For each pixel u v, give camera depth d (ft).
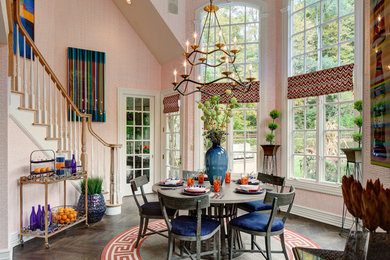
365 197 2.78
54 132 13.09
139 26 19.74
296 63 15.55
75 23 18.03
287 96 15.61
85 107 18.08
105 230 12.42
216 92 17.72
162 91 21.13
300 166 15.21
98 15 18.90
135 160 20.49
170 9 18.07
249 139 17.17
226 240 11.03
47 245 10.43
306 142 14.96
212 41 18.39
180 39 18.54
